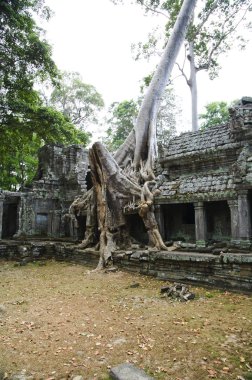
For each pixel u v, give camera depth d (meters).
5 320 5.98
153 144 15.64
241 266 7.59
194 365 4.03
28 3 16.34
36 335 5.18
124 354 4.40
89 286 8.91
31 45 16.73
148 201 10.98
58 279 10.18
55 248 15.38
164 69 16.98
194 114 23.06
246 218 8.91
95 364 4.13
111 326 5.54
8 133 19.56
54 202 20.06
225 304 6.70
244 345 4.57
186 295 7.14
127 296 7.61
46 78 18.55
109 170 12.60
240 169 9.19
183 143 12.81
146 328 5.38
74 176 19.22
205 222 10.32
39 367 4.07
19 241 17.02
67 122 19.91
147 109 16.33
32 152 26.95
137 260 10.34
